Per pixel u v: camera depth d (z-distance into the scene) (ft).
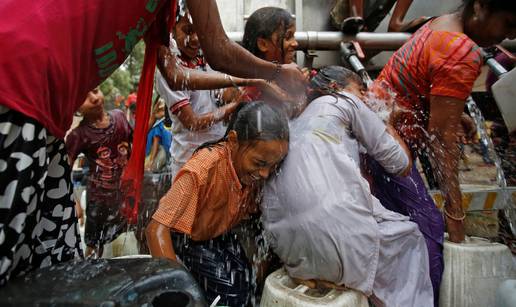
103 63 3.41
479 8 5.98
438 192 7.04
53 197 3.54
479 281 5.48
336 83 6.10
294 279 4.95
